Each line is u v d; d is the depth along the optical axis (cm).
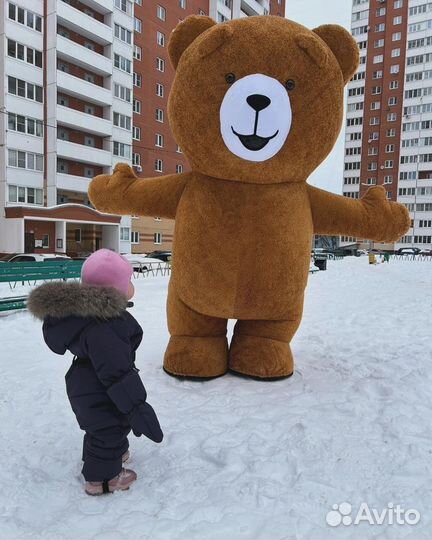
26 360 517
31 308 243
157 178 467
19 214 2964
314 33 414
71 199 3644
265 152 381
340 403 389
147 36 4025
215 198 405
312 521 229
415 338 657
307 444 309
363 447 307
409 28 6550
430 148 6438
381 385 430
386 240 455
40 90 3234
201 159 402
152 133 4131
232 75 374
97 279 250
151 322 755
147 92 4059
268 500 246
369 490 258
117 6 3662
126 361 235
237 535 218
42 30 3212
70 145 3372
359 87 7006
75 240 3666
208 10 4616
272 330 452
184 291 432
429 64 6419
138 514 236
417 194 6544
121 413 251
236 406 380
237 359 457
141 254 3928
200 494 254
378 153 6844
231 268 404
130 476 263
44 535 221
